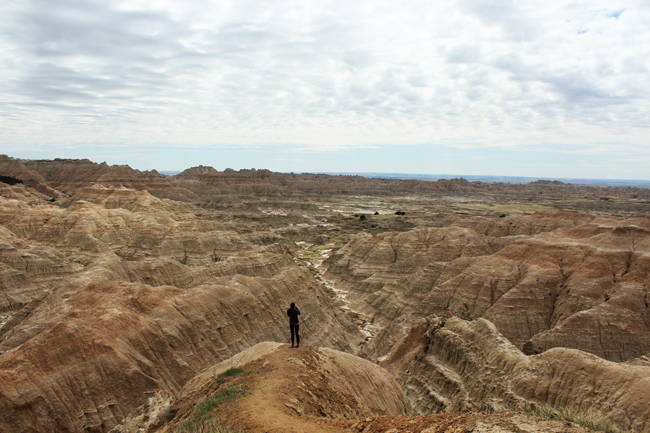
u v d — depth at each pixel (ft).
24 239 295.28
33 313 150.20
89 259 279.28
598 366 88.99
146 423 101.55
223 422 56.95
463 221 428.15
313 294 203.31
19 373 97.96
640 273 181.98
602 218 271.08
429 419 54.49
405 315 215.51
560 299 188.24
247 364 83.10
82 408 101.24
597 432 48.42
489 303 199.11
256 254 291.79
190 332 140.05
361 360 104.42
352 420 57.52
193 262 302.86
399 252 305.12
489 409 95.35
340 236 531.91
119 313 127.54
